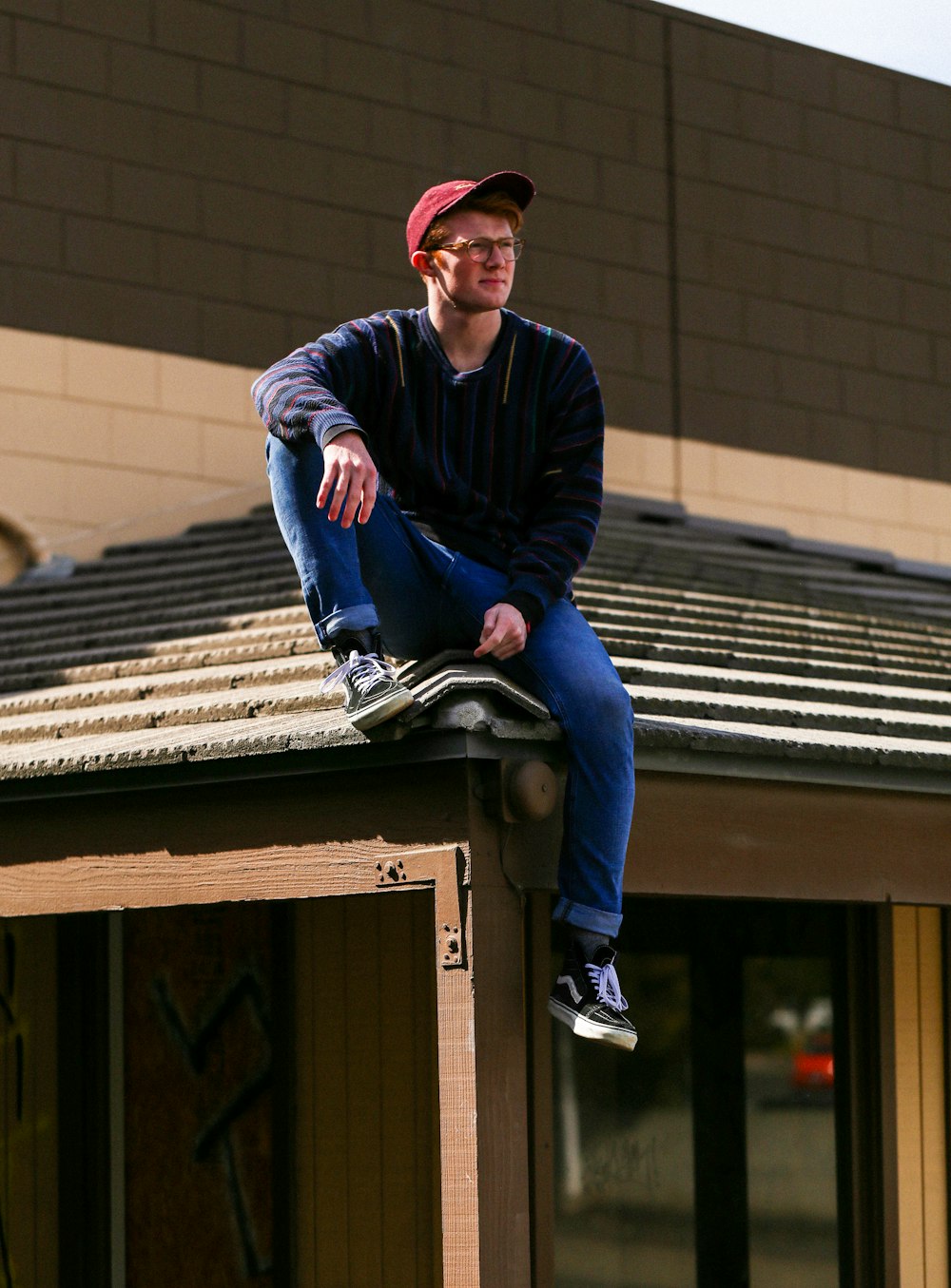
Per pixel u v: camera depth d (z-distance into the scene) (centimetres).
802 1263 747
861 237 1446
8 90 1103
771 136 1408
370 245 1231
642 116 1345
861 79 1466
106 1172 761
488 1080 418
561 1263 698
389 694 405
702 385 1342
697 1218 729
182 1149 741
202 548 1020
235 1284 713
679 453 1323
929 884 542
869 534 1416
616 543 1045
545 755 431
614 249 1314
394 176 1243
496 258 435
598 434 451
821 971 771
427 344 444
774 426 1376
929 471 1459
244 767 464
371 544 437
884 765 515
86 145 1128
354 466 397
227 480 1168
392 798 441
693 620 779
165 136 1158
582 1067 716
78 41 1130
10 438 1088
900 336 1457
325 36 1223
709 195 1369
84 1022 770
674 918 746
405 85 1251
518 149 1288
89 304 1123
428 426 445
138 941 772
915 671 790
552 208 1289
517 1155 421
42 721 619
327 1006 700
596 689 424
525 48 1299
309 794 461
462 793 425
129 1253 756
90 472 1115
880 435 1434
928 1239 772
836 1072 766
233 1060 729
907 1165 772
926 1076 786
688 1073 738
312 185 1211
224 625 764
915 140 1490
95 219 1128
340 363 434
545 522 444
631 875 465
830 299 1420
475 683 414
